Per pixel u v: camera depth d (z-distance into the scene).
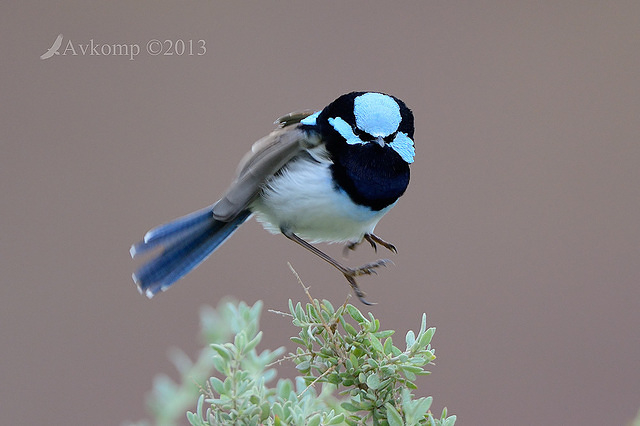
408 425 3.02
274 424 3.02
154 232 3.12
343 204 3.10
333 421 3.02
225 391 3.02
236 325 3.04
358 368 3.03
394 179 3.11
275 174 3.11
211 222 3.12
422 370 3.03
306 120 3.12
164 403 3.04
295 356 3.04
